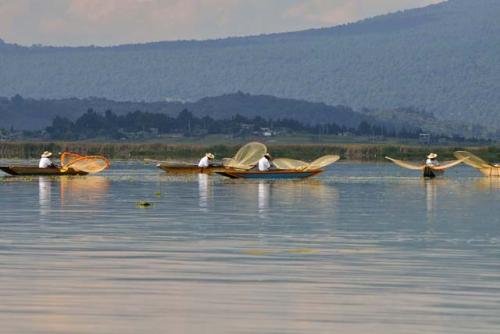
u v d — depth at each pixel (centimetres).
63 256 9406
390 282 8025
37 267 8712
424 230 12069
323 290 7675
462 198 18338
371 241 10800
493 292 7606
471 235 11481
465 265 8931
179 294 7500
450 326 6550
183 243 10500
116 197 18150
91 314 6844
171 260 9175
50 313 6862
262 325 6575
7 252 9688
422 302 7238
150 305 7119
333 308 7044
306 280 8100
